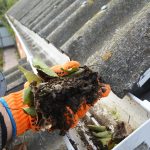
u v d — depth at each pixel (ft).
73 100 0.81
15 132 0.83
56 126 0.84
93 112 1.13
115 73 0.88
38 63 0.87
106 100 1.09
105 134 0.96
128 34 0.93
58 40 1.45
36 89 0.81
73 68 0.87
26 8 3.79
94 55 1.03
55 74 0.87
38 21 2.35
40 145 1.14
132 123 0.97
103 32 1.14
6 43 10.45
